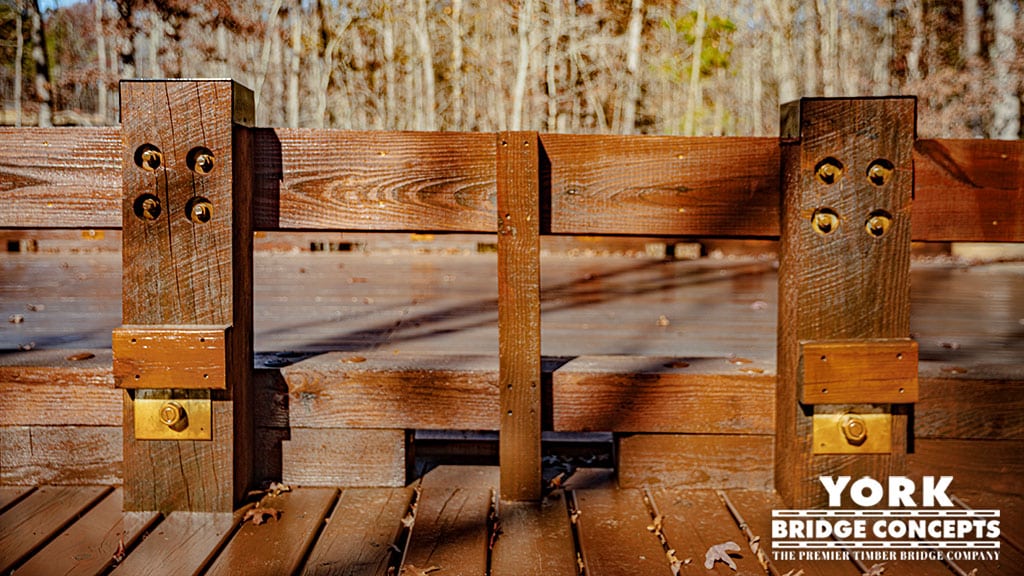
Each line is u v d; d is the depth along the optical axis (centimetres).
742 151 190
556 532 172
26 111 1517
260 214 191
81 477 195
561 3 1842
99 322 421
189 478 182
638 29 1673
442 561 156
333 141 189
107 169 186
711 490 197
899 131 178
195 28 1634
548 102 1859
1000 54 1259
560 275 827
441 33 1941
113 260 987
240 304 186
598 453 232
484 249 1258
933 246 1131
